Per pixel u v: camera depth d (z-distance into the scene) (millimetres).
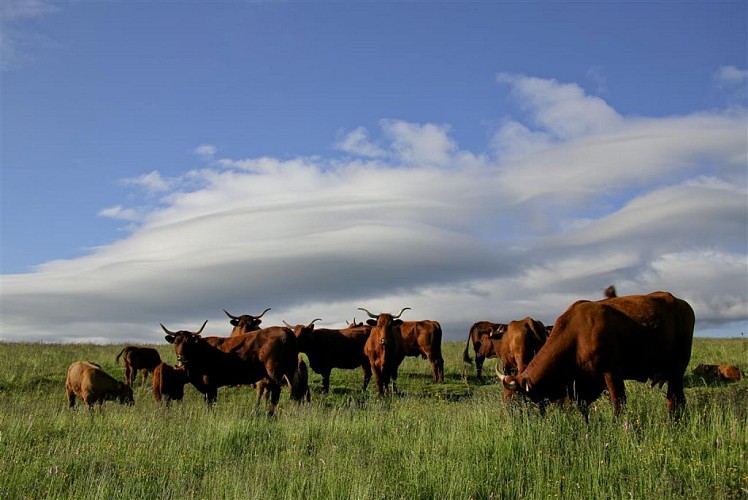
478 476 8062
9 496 7875
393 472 8500
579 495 7355
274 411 14898
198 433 11117
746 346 25547
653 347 10594
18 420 11891
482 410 11195
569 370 10578
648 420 9555
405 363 25516
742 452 7922
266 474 8523
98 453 9820
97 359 25109
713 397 11211
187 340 15969
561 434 9289
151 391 20125
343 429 11258
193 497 7820
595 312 10438
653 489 7301
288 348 16359
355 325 25203
